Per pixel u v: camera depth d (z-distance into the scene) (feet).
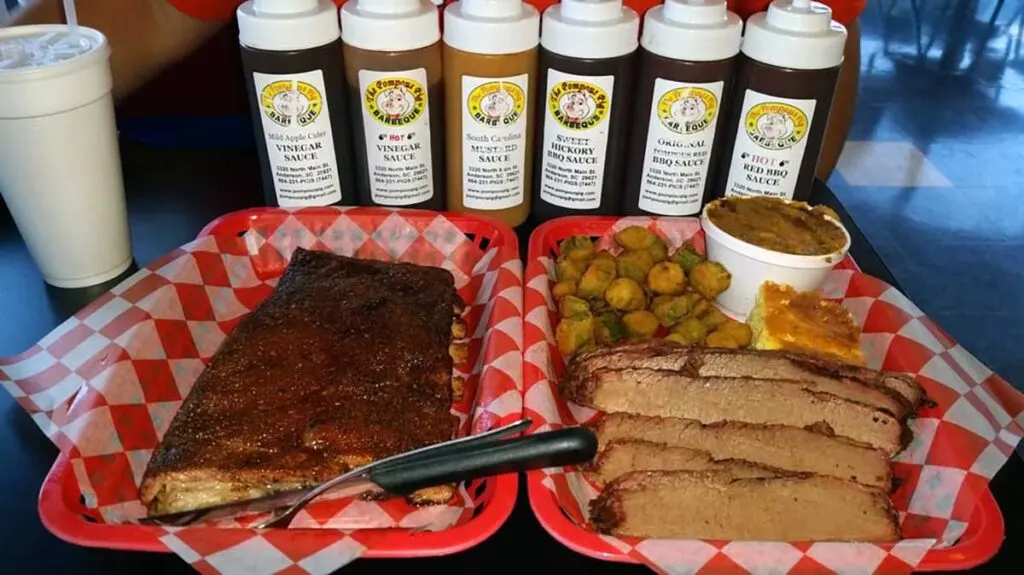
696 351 3.15
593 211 3.79
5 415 2.86
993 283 7.72
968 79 11.27
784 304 3.29
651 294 3.57
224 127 5.74
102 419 2.70
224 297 3.47
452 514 2.62
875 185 8.98
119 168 3.40
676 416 3.02
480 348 3.23
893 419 2.90
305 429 2.72
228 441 2.67
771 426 2.93
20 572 2.35
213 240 3.49
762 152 3.55
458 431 2.95
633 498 2.64
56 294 3.42
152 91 6.23
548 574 2.40
